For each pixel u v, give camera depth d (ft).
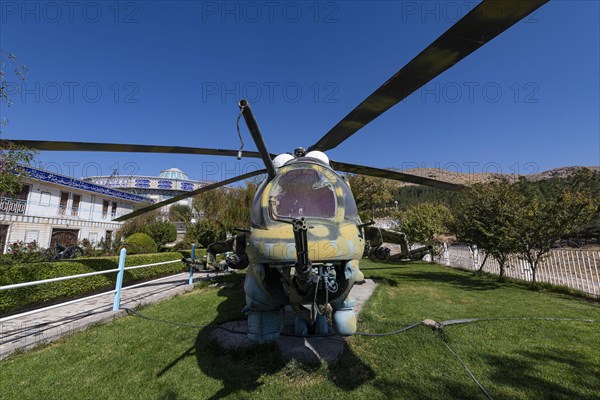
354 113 10.27
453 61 6.96
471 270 42.88
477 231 32.37
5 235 53.88
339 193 10.08
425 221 58.23
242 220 46.91
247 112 6.17
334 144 13.71
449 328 15.94
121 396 10.07
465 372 11.16
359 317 18.04
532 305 21.21
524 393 9.72
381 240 14.14
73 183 67.82
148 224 65.82
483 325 16.43
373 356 12.77
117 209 84.43
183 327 16.61
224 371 11.63
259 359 12.54
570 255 26.96
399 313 19.10
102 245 55.67
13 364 12.30
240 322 17.10
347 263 8.77
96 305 22.18
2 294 17.84
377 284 29.84
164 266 35.65
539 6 5.12
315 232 8.44
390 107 9.65
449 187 19.79
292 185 9.93
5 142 16.03
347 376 11.04
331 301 9.28
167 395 10.10
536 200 29.22
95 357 12.91
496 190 31.24
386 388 10.23
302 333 14.60
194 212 51.90
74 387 10.57
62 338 15.10
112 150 14.19
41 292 20.13
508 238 28.76
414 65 7.16
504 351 12.96
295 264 7.63
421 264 55.16
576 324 16.53
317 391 10.19
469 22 5.61
